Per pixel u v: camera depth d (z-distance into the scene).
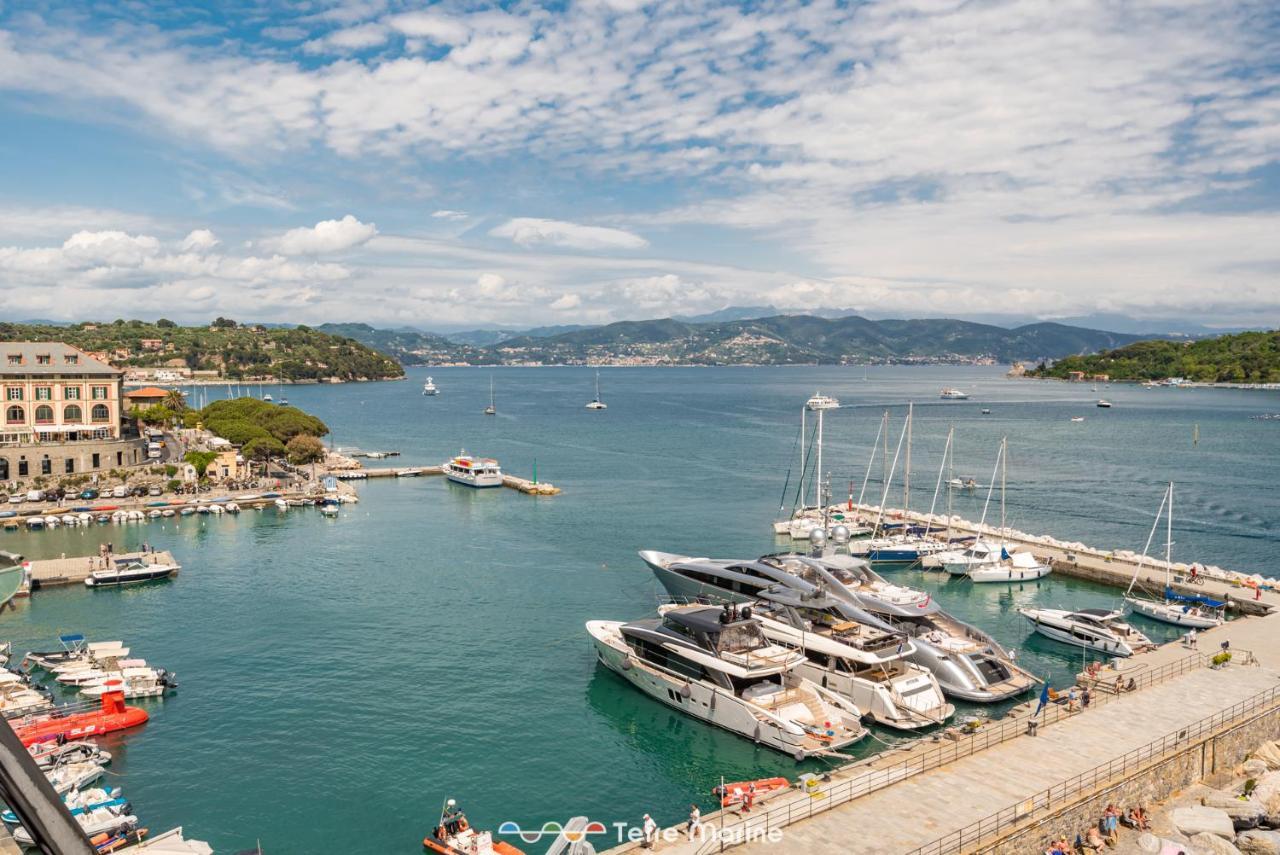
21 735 50.75
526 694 60.22
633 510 130.88
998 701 58.84
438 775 48.81
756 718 52.53
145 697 58.41
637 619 74.19
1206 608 77.56
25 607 79.19
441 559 98.44
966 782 42.28
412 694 59.75
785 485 151.38
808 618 64.94
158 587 86.06
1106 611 74.25
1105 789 41.47
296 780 47.88
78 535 111.81
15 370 138.00
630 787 48.00
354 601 81.19
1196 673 57.72
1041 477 167.50
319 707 57.34
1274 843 39.12
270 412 185.88
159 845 38.78
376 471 167.25
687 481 159.88
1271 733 51.44
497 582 88.25
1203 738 47.22
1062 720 49.88
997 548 96.19
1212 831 40.50
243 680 61.69
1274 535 117.62
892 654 58.53
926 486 156.50
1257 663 59.72
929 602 71.06
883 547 98.88
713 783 48.41
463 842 41.16
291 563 96.38
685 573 76.56
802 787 42.47
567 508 132.75
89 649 64.88
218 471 148.62
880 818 38.88
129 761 49.69
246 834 42.72
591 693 60.62
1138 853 39.09
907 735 53.66
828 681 58.62
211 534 112.69
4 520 115.56
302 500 134.50
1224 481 162.12
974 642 63.44
